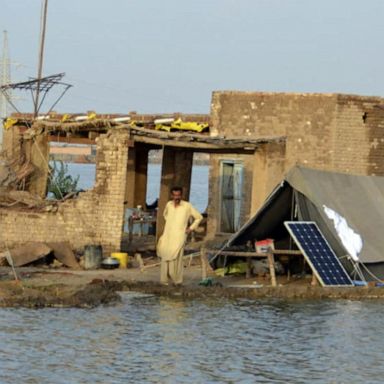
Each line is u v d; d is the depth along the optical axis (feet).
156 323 112.57
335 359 98.22
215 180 206.59
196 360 95.35
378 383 89.66
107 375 88.43
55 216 159.84
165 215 136.67
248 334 108.78
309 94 198.49
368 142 199.52
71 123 182.80
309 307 128.26
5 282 127.54
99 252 151.74
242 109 200.85
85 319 113.19
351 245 144.56
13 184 195.93
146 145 209.36
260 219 150.61
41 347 98.02
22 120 215.92
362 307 129.49
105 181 160.15
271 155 169.99
